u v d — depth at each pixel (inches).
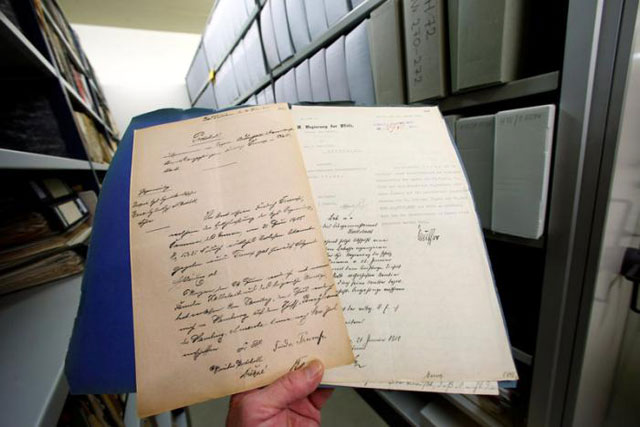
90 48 98.2
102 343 10.1
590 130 15.3
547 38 18.5
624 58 13.6
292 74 42.8
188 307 10.5
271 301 10.7
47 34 37.2
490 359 10.8
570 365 18.9
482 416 25.9
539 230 17.4
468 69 18.7
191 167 11.9
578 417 21.5
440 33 19.8
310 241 11.3
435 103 22.3
